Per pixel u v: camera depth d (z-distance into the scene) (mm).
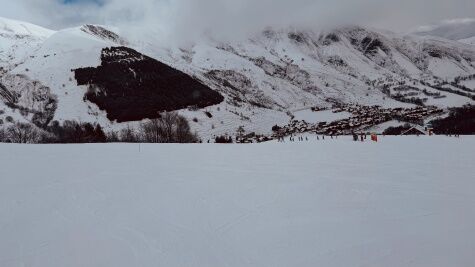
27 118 145250
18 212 12016
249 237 10086
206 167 20422
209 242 9758
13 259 8789
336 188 15289
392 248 9297
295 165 21312
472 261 8531
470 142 36562
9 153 24328
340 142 38531
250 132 158500
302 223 11133
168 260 8742
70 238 9977
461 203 13086
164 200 13453
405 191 14836
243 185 15805
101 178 16953
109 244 9594
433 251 9078
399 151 28859
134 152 26766
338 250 9227
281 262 8633
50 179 16594
